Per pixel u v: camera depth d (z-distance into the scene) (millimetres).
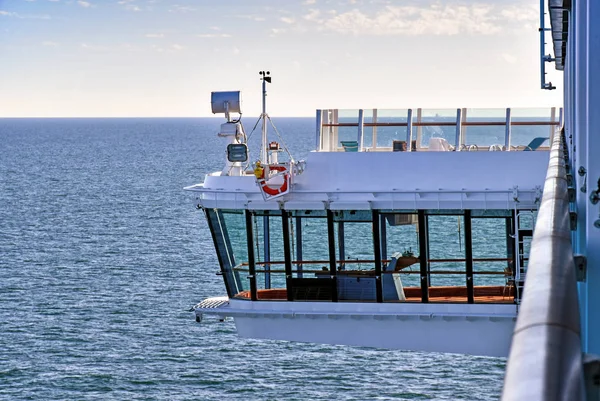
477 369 77562
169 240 154625
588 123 12750
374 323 34406
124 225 176875
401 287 34312
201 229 169750
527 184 33531
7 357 83500
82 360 82688
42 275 122875
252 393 74438
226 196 35031
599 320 12305
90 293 110250
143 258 136000
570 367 5223
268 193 34219
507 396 4859
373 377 76688
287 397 73312
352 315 34344
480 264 33875
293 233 34844
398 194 33906
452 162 33812
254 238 35250
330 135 37750
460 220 33875
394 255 34250
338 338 34719
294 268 35062
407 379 75938
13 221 184875
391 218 34125
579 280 12273
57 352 85062
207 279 119000
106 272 124438
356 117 37500
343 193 34188
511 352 5387
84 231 167375
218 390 75250
